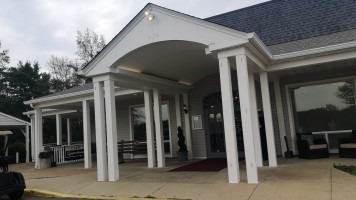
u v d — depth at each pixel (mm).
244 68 6387
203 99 12117
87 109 11609
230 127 6348
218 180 6738
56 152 13430
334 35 9406
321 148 9023
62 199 6324
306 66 8266
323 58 7762
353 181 5664
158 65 9125
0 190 6012
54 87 36188
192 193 5719
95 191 6641
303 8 11672
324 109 10141
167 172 8562
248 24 12445
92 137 16875
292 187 5508
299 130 10406
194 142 12148
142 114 14188
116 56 7859
